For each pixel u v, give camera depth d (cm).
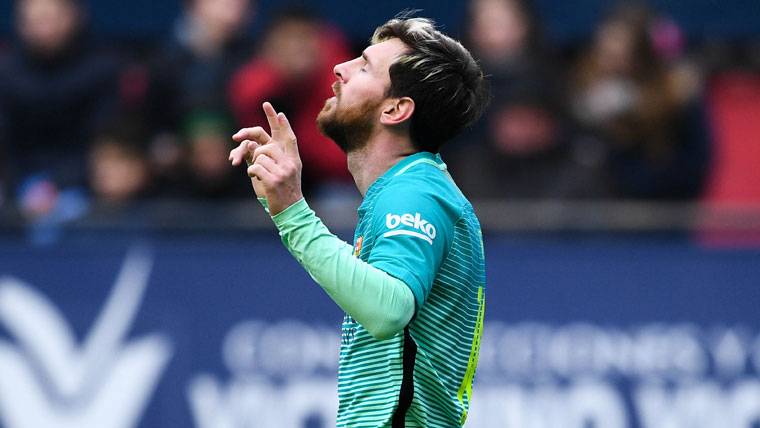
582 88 2469
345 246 1043
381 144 1137
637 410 2108
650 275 2139
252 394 2086
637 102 2442
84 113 2469
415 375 1084
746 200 2708
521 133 2377
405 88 1125
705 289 2141
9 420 2084
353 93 1134
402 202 1066
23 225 2128
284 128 1063
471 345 1143
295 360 2092
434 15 2769
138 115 2422
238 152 1069
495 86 2405
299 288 2112
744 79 2756
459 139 2416
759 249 2150
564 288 2131
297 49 2366
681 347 2128
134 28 2742
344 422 1105
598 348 2116
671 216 2158
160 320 2100
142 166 2350
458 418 1128
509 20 2430
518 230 2156
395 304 1007
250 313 2105
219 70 2425
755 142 2734
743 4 2769
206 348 2094
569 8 2753
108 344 2098
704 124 2502
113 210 2141
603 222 2156
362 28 2755
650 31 2470
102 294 2108
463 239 1104
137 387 2091
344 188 2389
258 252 2119
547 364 2109
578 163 2384
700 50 2775
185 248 2117
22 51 2477
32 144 2462
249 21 2662
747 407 2122
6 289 2103
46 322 2098
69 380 2091
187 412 2081
